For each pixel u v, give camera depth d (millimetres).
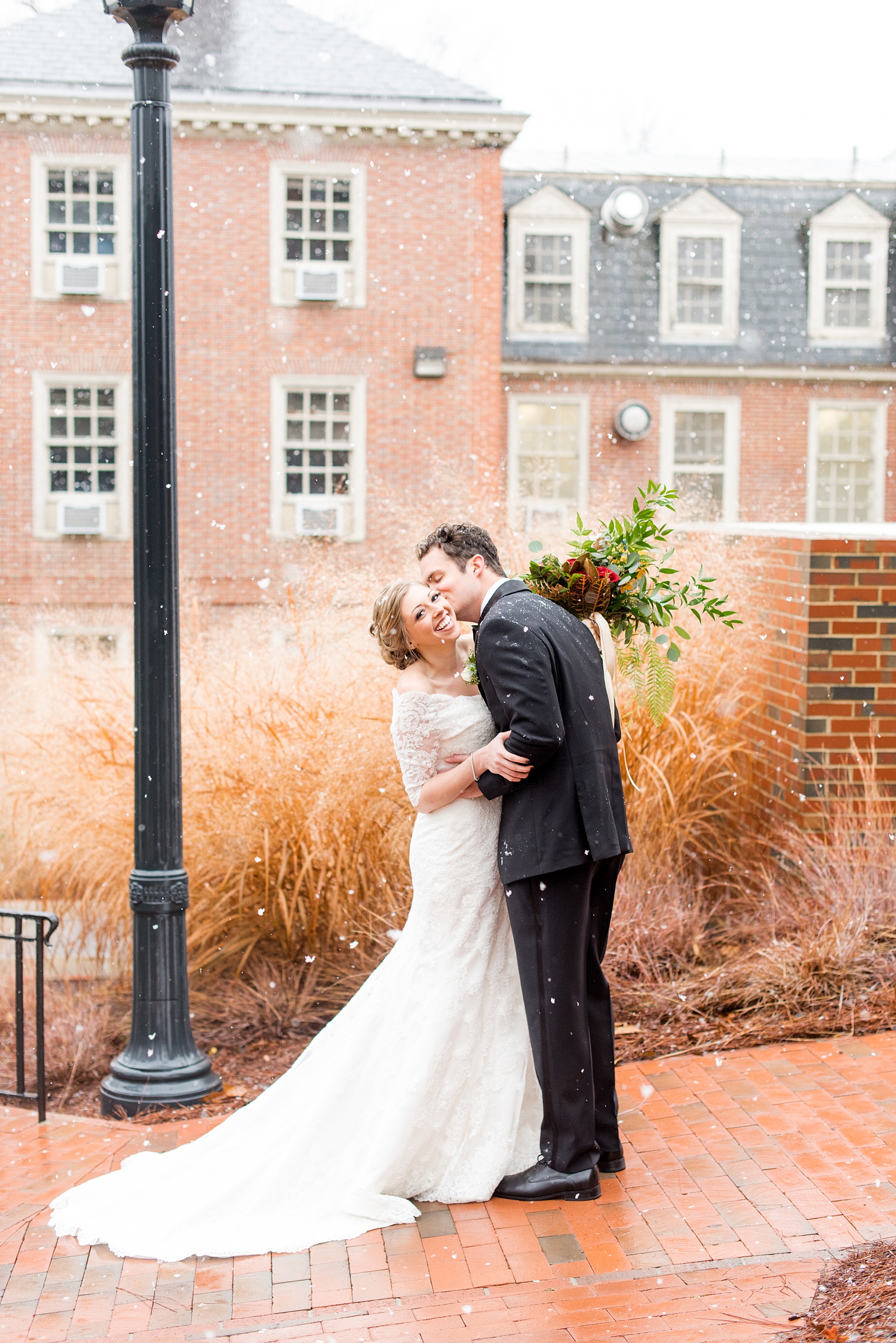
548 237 17297
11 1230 2902
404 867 4922
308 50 14953
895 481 17953
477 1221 2781
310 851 4867
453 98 14859
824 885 4715
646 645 3184
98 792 5383
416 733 2914
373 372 15422
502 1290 2465
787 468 17781
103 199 15016
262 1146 3023
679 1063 3709
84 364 15172
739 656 5738
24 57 14422
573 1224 2732
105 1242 2791
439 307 15430
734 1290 2387
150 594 3775
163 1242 2760
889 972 4191
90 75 14414
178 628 3861
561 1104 2836
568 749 2762
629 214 16953
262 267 15102
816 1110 3299
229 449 15180
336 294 15133
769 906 4879
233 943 4910
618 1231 2691
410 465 15547
